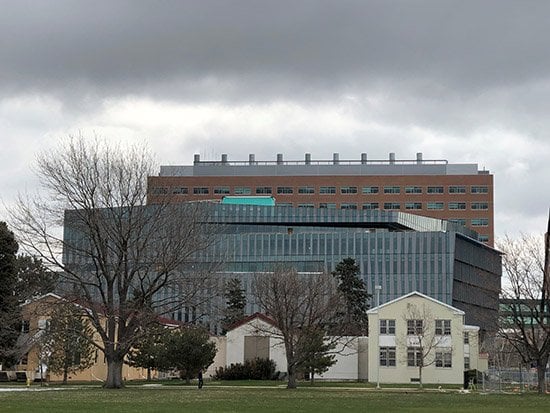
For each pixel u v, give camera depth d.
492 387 77.12
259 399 50.91
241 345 101.75
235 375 97.81
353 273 137.12
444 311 98.94
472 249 190.38
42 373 84.19
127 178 69.25
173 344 84.62
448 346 98.25
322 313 83.94
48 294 79.12
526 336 76.12
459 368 97.62
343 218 199.25
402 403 48.91
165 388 70.25
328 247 182.12
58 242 68.44
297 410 40.09
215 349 88.31
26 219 68.12
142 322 69.12
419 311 99.00
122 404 43.41
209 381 94.25
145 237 69.31
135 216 68.75
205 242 73.56
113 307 68.81
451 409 43.56
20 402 44.66
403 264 180.25
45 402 44.81
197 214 73.50
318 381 98.31
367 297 136.62
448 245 179.38
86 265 71.19
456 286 180.25
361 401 50.41
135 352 90.19
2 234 82.19
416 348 98.19
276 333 90.31
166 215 69.94
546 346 71.19
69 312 74.62
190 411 38.16
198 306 75.94
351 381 100.75
